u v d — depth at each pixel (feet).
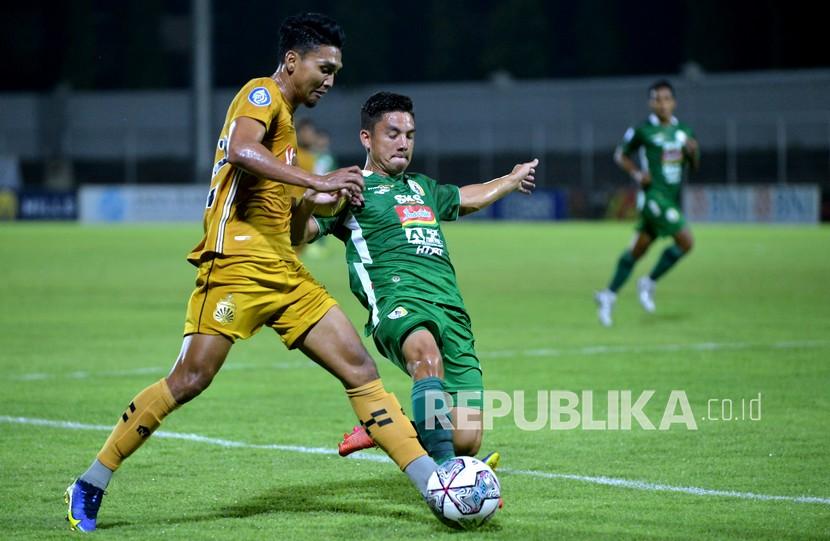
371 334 46.75
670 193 110.32
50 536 40.63
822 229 290.56
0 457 54.54
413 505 45.06
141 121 402.93
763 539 39.52
